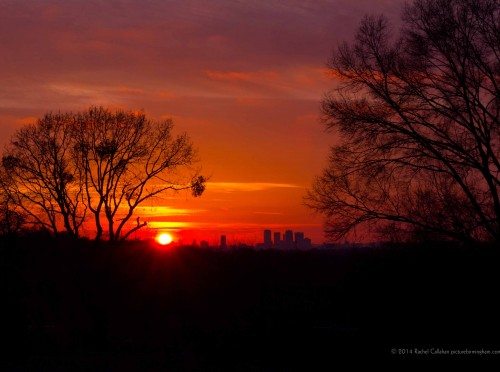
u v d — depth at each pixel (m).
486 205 31.11
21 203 48.34
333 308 34.16
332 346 29.17
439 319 28.05
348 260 33.81
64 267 45.81
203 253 51.88
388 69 32.62
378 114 33.06
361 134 33.12
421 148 32.12
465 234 30.45
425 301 28.84
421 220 31.38
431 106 32.38
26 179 48.72
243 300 46.56
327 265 42.16
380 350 27.80
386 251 31.28
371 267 31.39
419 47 32.28
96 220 48.81
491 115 31.44
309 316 34.12
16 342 34.94
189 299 49.59
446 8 31.83
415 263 30.03
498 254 28.97
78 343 39.66
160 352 34.31
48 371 28.00
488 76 31.81
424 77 32.50
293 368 28.89
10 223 45.28
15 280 38.16
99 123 49.03
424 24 32.16
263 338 32.44
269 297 39.41
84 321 44.78
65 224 48.34
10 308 35.78
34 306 41.69
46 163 48.78
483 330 27.27
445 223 30.84
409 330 28.20
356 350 28.52
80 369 28.55
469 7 31.53
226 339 33.59
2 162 48.28
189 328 39.69
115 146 48.41
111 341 40.69
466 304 28.11
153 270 49.75
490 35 31.64
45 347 37.12
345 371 27.81
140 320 48.16
